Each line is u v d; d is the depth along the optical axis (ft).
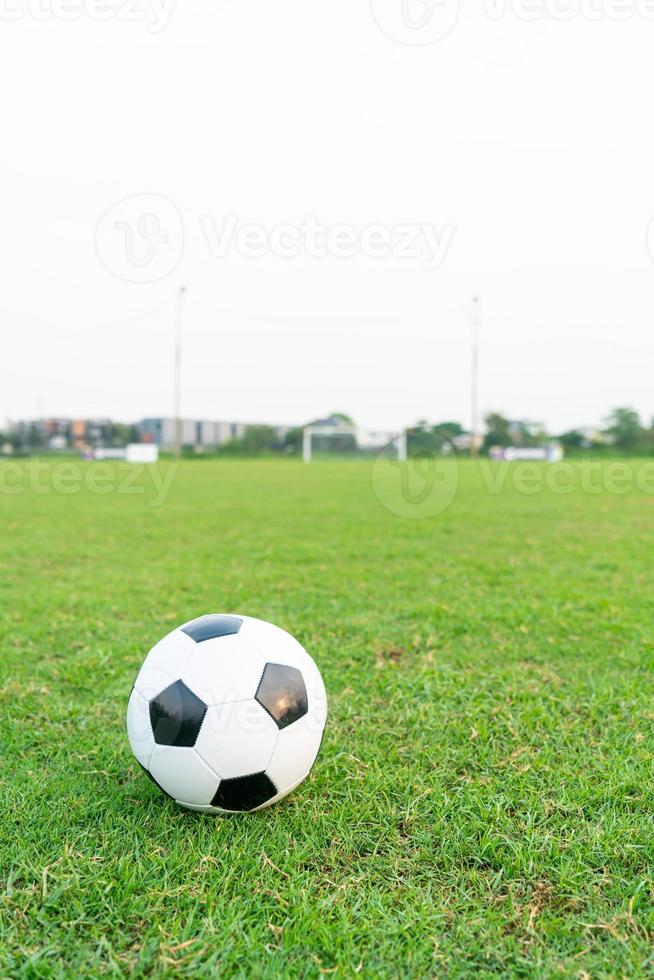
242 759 6.90
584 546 25.00
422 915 5.90
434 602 16.46
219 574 19.83
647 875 6.48
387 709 10.14
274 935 5.74
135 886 6.25
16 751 8.82
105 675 11.52
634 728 9.53
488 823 7.23
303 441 130.31
